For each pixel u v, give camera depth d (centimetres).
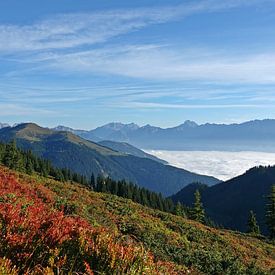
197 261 1936
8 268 542
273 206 8188
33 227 726
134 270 624
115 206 3250
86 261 631
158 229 2681
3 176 2416
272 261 3250
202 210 9031
